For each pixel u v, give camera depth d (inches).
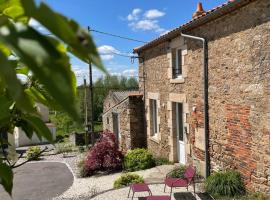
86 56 15.7
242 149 267.9
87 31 15.9
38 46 14.5
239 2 244.5
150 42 436.1
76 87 25.2
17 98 15.2
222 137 294.8
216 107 301.4
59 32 15.1
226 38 279.0
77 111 14.9
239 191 265.7
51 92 14.6
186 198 281.9
